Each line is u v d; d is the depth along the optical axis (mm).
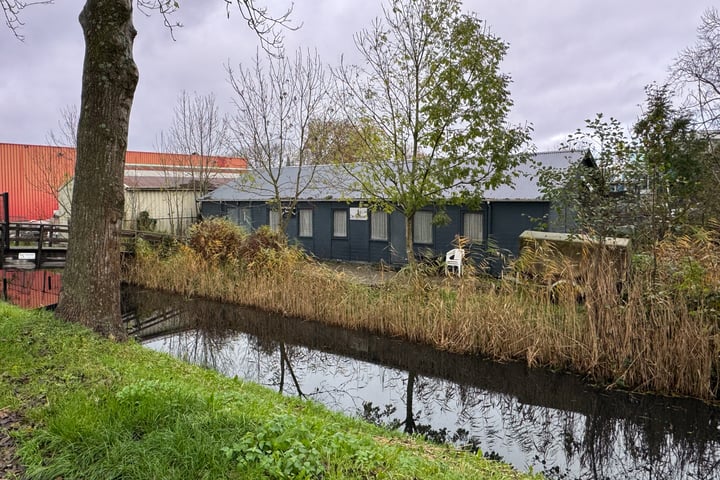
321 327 12500
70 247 7742
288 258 14375
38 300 14883
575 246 10359
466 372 9680
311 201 20312
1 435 3748
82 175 7648
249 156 20531
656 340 8250
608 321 8719
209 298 15711
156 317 14000
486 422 7688
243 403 4621
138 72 7828
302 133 18547
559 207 11164
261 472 3221
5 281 16328
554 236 11250
